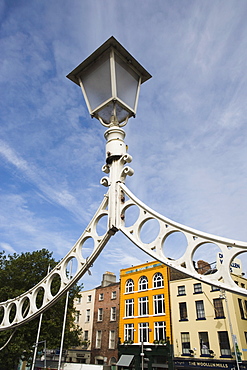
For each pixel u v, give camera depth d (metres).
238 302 20.69
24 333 16.72
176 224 2.12
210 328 20.44
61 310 19.12
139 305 25.97
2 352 15.75
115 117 3.01
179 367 20.69
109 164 2.95
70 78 3.23
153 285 25.64
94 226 2.77
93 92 3.04
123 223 2.54
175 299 23.25
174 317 22.66
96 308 31.05
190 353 20.59
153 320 24.00
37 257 18.53
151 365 22.39
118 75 2.92
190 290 22.67
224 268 1.80
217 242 1.89
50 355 29.16
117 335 27.19
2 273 17.23
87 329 30.64
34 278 17.59
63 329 17.73
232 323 19.61
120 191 2.69
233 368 18.25
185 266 1.98
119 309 28.36
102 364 27.11
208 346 20.14
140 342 23.75
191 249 1.99
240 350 18.61
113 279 34.59
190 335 21.27
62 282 2.77
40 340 17.20
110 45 2.85
